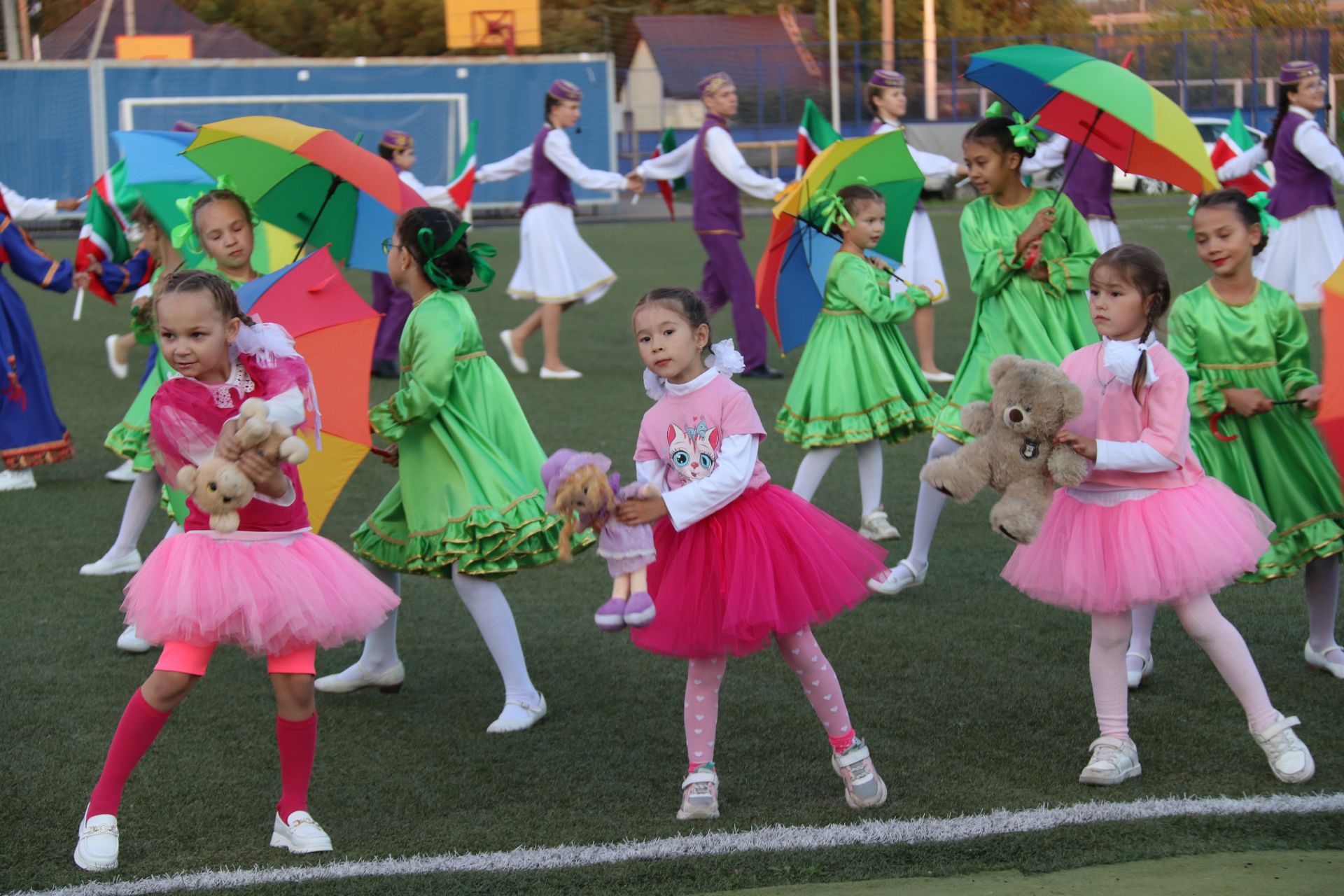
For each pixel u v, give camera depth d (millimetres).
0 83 37906
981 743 7543
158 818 6781
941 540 11742
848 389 11062
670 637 6543
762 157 53594
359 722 8125
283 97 37656
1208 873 5938
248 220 9039
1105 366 7078
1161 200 45688
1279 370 8062
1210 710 7910
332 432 7605
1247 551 6812
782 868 6094
